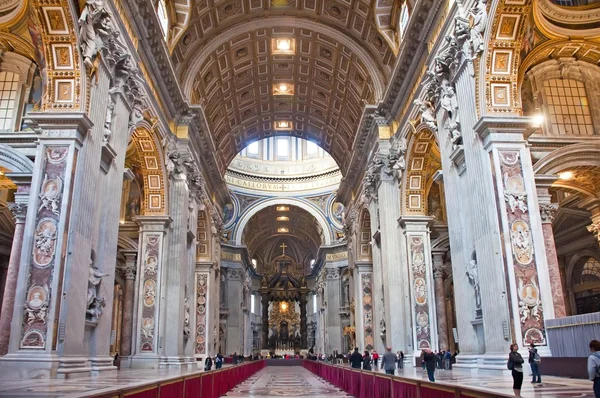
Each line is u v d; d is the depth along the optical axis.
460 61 12.21
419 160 18.38
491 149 11.01
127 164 19.44
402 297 18.48
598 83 14.62
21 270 9.73
